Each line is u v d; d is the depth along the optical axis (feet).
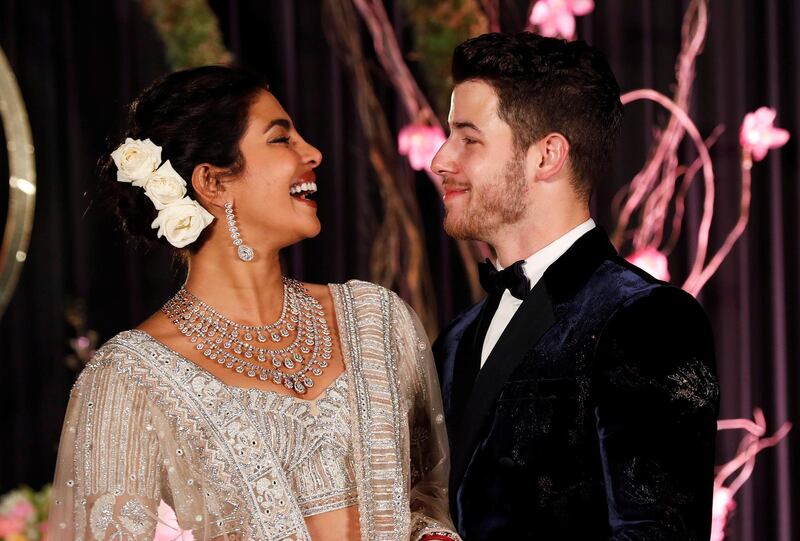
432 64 16.17
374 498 7.34
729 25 16.11
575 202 8.21
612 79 8.34
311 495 7.17
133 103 7.81
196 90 7.43
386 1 16.47
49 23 17.29
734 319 16.16
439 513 8.05
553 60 8.07
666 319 7.31
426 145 16.29
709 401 7.14
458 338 8.84
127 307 17.40
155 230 7.63
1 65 16.96
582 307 7.79
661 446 6.97
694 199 16.16
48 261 17.44
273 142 7.50
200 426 7.09
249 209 7.47
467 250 16.52
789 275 16.01
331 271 16.66
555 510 7.46
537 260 8.18
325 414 7.34
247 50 16.61
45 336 17.47
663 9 16.26
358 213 16.69
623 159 16.30
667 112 16.21
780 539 16.01
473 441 7.91
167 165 7.31
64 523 7.17
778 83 15.88
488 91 8.08
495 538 7.64
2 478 17.46
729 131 16.11
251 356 7.39
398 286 16.60
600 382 7.36
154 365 7.20
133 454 7.06
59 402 17.48
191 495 7.04
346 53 16.57
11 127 16.98
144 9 16.93
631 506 6.89
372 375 7.65
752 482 16.08
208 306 7.52
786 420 15.92
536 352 7.83
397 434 7.58
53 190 17.42
